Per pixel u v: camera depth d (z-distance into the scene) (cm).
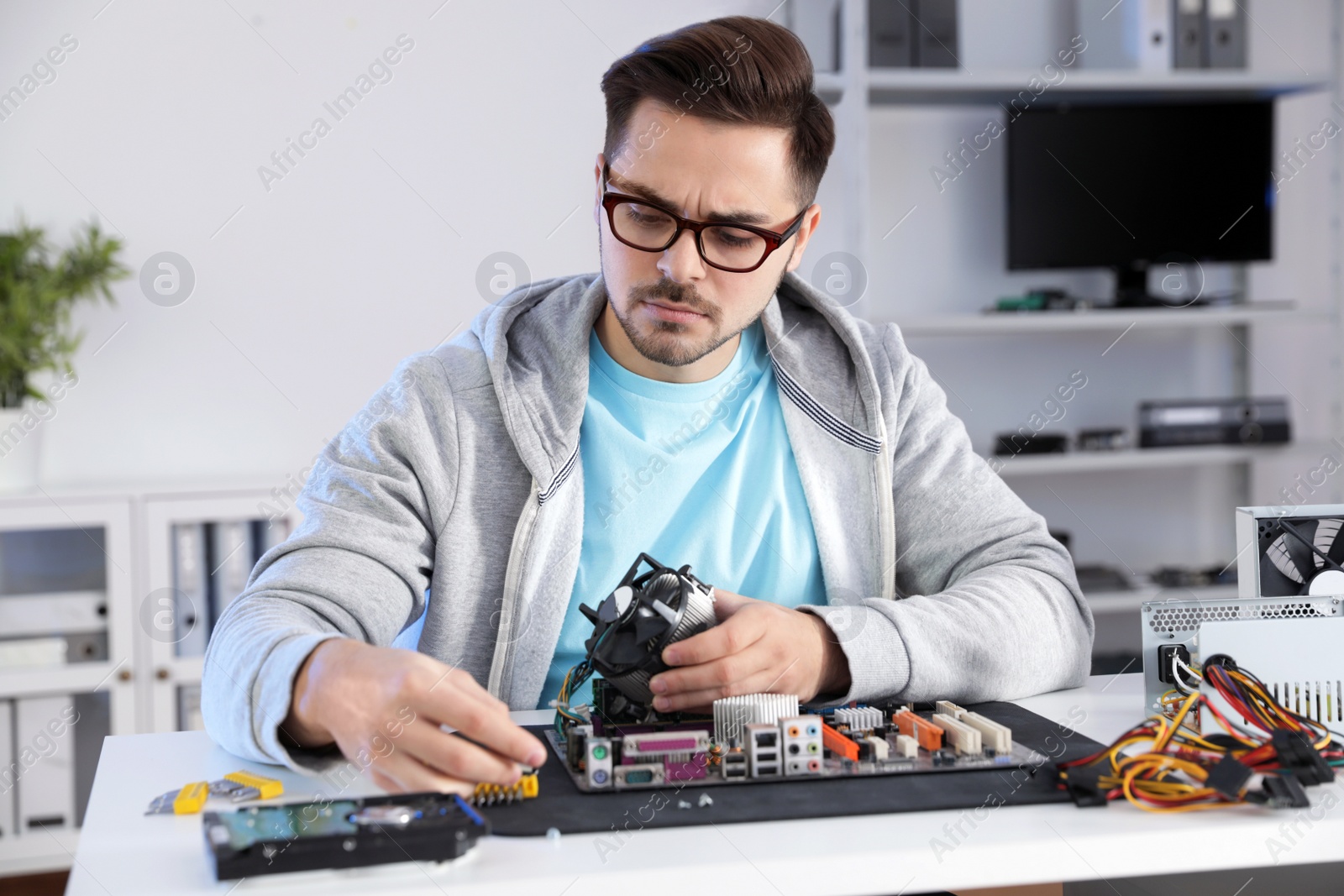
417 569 104
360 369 265
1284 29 301
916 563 120
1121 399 300
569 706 91
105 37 253
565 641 111
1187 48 275
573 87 263
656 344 104
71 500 230
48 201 253
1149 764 69
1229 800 66
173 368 260
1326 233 306
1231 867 63
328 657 75
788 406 121
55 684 229
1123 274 290
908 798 67
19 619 229
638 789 70
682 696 81
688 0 265
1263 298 304
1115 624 289
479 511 109
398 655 74
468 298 265
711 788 70
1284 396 306
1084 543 299
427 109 260
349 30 258
